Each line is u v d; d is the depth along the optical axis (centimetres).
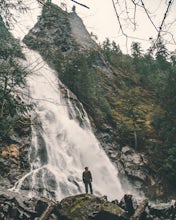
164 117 4194
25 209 1522
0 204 1527
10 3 388
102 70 5666
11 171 2633
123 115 4553
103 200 1549
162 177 3522
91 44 6031
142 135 4056
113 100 4928
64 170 3103
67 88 4219
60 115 3697
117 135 4031
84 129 3931
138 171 3497
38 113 3425
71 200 1548
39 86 3816
